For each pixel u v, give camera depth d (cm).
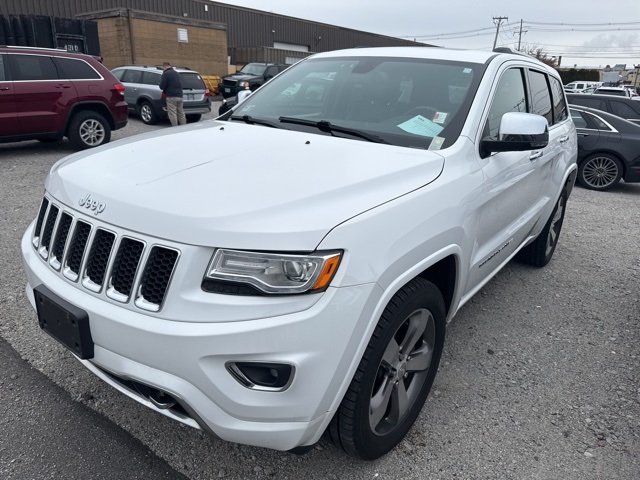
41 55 913
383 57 353
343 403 211
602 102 1077
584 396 304
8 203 629
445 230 241
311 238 188
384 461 246
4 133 879
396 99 315
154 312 189
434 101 306
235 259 184
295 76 373
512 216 353
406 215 221
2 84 862
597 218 743
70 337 212
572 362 341
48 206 245
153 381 190
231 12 3991
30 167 832
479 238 296
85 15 2378
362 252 197
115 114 1009
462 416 281
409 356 248
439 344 264
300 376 186
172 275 186
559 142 443
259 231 185
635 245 611
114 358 200
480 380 315
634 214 781
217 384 184
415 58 343
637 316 414
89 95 962
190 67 2588
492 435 268
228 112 364
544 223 452
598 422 281
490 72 321
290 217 192
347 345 194
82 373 302
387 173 234
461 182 263
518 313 409
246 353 182
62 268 220
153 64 2411
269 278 184
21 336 337
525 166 349
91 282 209
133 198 204
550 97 448
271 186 210
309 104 335
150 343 188
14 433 254
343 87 335
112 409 274
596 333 383
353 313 193
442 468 244
